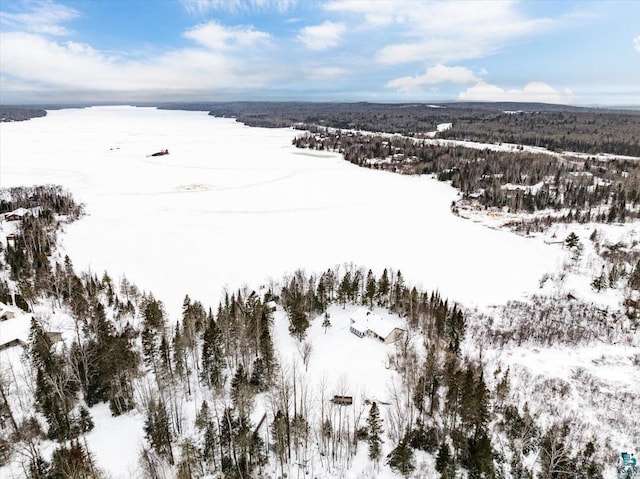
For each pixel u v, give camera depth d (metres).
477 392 44.75
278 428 43.72
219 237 123.00
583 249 111.12
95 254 107.38
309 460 44.12
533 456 43.56
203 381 55.81
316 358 61.00
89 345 56.78
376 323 66.75
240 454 42.94
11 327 63.22
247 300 75.94
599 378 57.16
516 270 99.69
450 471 41.53
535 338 67.56
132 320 73.81
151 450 44.12
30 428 46.28
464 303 82.00
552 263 103.75
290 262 105.56
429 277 95.94
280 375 54.84
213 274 98.19
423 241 121.56
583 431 46.44
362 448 45.28
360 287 84.38
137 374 55.75
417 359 58.09
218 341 57.09
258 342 61.00
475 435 43.66
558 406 50.72
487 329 70.56
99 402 52.50
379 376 56.47
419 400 49.62
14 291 79.19
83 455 41.19
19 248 93.69
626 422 48.12
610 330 70.75
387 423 47.72
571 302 81.31
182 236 123.06
